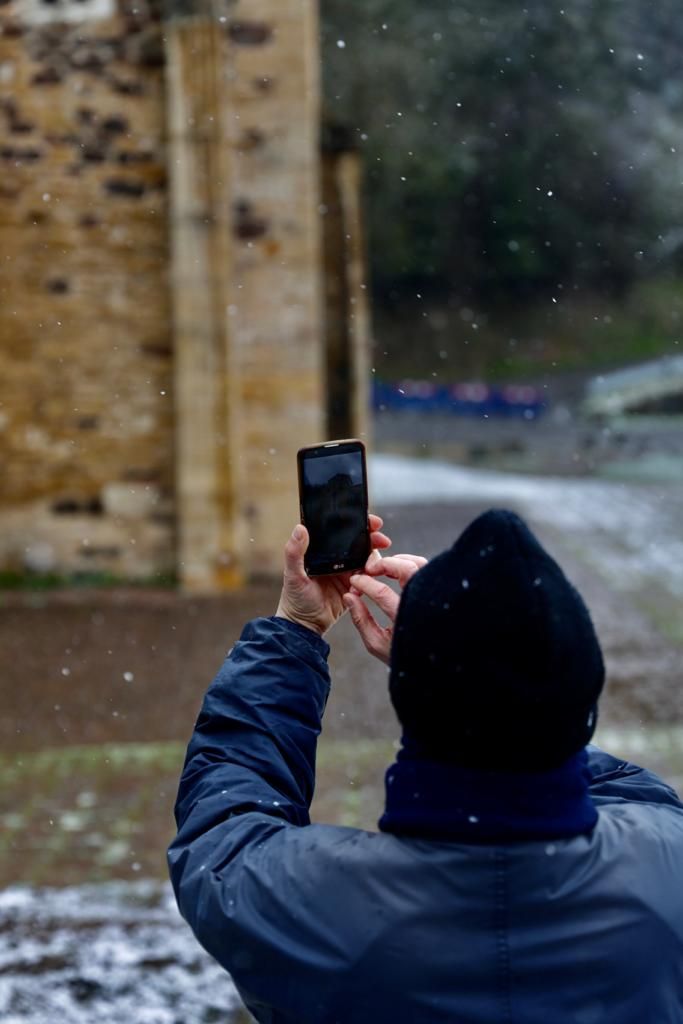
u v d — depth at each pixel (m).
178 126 13.89
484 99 50.38
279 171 14.32
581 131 52.75
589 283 56.47
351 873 1.67
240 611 13.05
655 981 1.62
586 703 1.62
